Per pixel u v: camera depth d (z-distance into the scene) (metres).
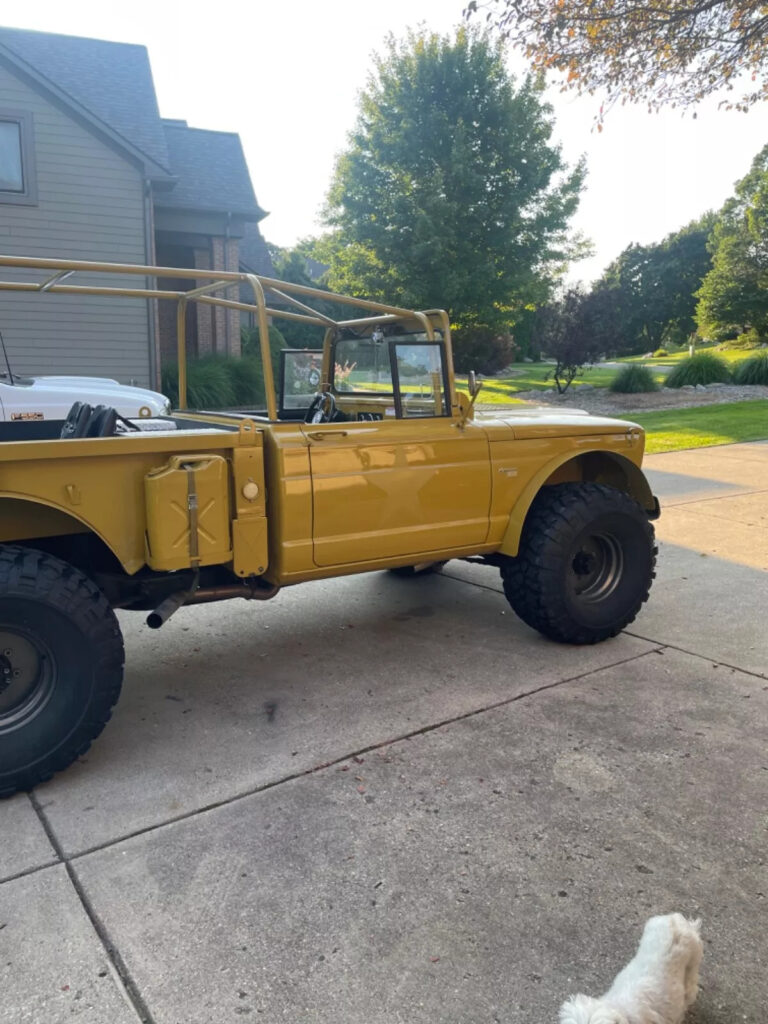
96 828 2.74
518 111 18.41
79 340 14.05
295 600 5.28
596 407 17.20
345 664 4.18
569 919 2.27
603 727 3.43
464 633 4.64
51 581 2.90
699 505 7.90
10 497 2.91
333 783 3.01
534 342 19.83
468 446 4.06
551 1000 1.99
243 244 26.62
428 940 2.20
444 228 18.12
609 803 2.85
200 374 14.64
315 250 20.73
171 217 16.98
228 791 2.96
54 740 2.94
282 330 18.92
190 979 2.07
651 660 4.18
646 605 5.08
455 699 3.73
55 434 5.04
